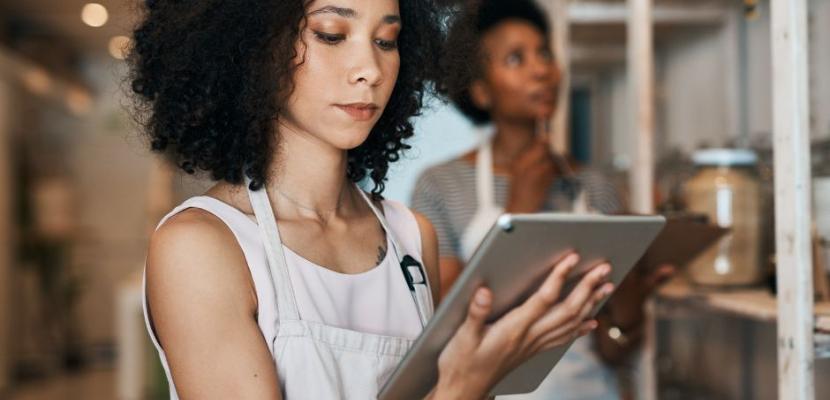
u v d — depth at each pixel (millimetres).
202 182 1288
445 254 2137
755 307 1614
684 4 3041
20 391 5922
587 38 3564
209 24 1115
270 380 988
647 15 2244
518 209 2117
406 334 1169
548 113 2172
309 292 1070
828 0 2146
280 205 1118
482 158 2164
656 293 2035
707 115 3203
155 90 1178
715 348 2748
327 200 1147
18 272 6504
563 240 899
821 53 2180
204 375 981
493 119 2199
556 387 2064
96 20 6375
